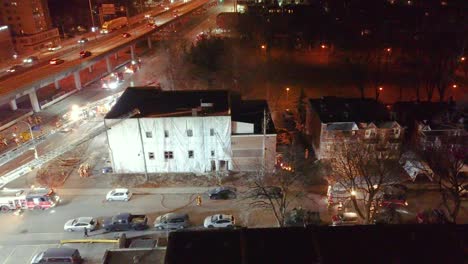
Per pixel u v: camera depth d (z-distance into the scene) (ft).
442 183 146.92
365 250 71.31
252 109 184.14
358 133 166.09
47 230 133.59
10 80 250.37
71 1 514.68
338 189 141.49
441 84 262.26
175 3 630.74
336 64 337.11
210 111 162.61
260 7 514.68
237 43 398.62
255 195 135.03
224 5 632.79
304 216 131.23
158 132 159.33
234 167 166.50
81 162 177.17
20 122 225.97
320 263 68.44
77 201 149.69
